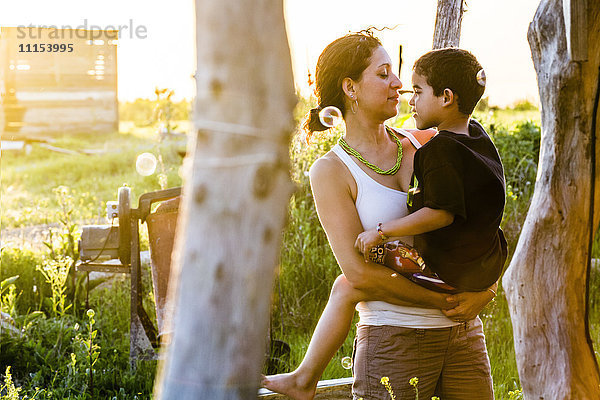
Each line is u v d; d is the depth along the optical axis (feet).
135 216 16.94
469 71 8.70
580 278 8.66
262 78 3.96
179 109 66.54
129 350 17.66
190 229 4.06
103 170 52.29
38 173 52.85
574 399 8.52
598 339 16.15
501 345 16.75
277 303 19.60
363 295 8.74
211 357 4.00
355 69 8.76
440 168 8.16
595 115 8.46
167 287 16.56
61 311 19.66
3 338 17.16
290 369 16.08
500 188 8.46
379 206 8.68
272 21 3.98
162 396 4.17
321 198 8.71
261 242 4.01
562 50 8.46
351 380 13.29
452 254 8.39
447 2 14.30
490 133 30.14
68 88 75.92
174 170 43.80
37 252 25.84
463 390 8.95
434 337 8.69
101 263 18.10
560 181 8.61
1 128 71.56
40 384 15.70
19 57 74.23
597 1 8.11
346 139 9.05
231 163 3.96
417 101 8.96
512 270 8.95
